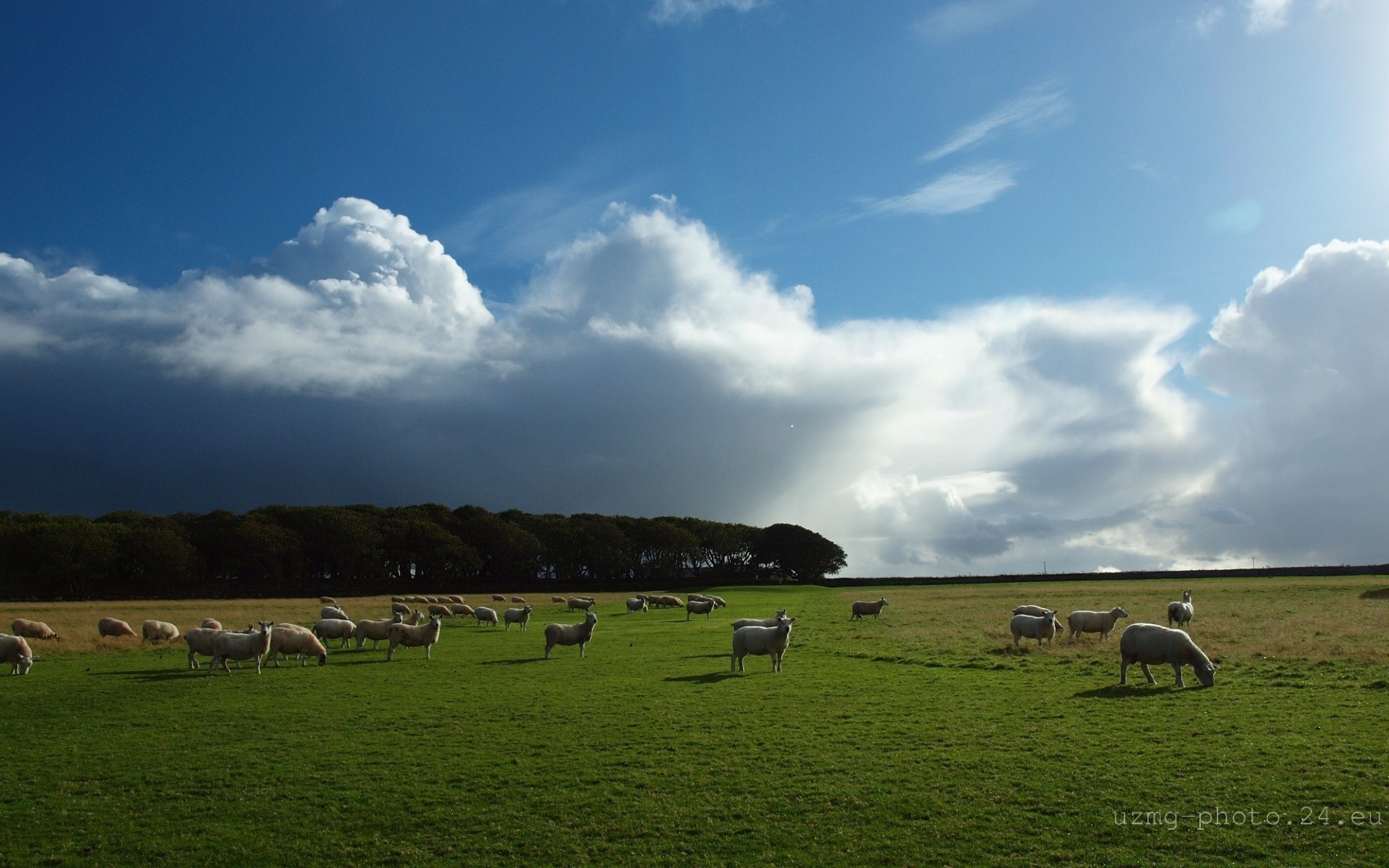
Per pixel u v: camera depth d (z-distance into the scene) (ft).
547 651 119.34
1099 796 48.01
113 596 403.13
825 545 606.55
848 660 110.73
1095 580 411.13
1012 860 40.32
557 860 41.60
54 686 93.97
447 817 47.67
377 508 552.00
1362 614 143.74
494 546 533.96
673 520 646.74
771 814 46.98
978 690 81.87
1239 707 68.03
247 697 85.40
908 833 43.80
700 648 131.03
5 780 55.26
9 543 370.73
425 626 124.77
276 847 43.68
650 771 55.52
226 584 455.22
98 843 44.39
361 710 77.56
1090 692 77.97
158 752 62.23
